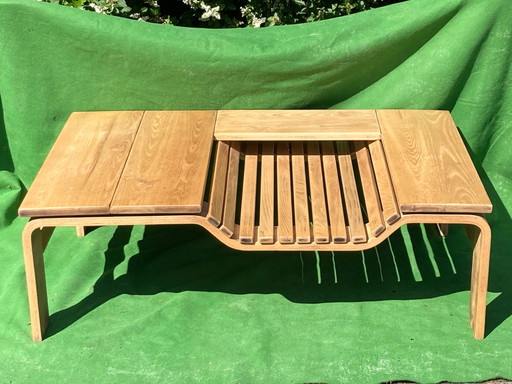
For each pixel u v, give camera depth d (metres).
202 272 1.95
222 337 1.74
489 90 2.02
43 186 1.68
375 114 1.95
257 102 2.06
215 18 2.61
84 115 1.98
